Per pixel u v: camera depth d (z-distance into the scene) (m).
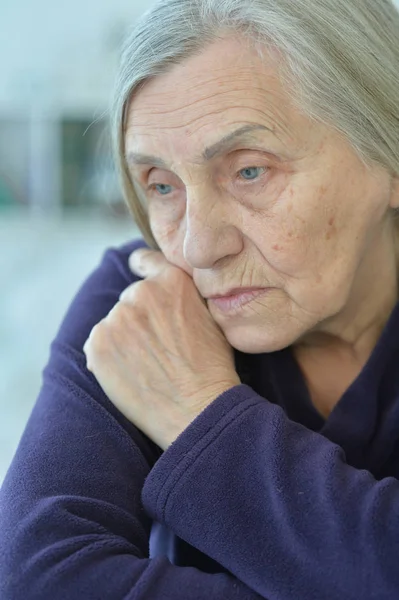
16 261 4.12
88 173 4.65
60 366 0.89
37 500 0.73
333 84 0.75
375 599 0.64
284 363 0.89
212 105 0.74
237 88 0.74
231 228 0.79
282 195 0.77
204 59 0.74
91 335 0.85
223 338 0.87
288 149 0.75
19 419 2.37
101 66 4.38
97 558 0.69
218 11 0.74
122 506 0.76
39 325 3.24
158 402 0.81
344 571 0.65
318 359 0.91
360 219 0.79
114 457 0.79
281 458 0.71
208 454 0.73
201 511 0.71
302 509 0.68
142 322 0.85
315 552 0.67
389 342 0.84
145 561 0.70
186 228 0.81
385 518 0.65
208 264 0.79
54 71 4.48
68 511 0.72
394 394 0.86
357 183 0.78
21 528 0.71
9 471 0.79
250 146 0.75
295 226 0.77
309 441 0.73
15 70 4.53
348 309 0.87
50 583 0.67
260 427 0.73
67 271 3.98
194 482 0.72
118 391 0.83
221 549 0.70
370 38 0.78
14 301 3.52
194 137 0.75
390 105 0.78
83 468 0.77
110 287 0.98
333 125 0.76
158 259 0.93
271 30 0.73
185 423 0.80
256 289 0.81
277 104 0.74
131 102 0.80
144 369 0.83
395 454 0.87
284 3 0.74
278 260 0.77
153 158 0.79
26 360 2.89
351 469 0.71
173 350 0.83
